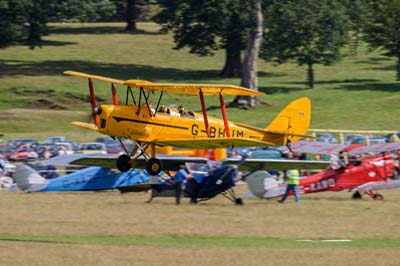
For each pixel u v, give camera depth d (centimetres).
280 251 5984
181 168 9544
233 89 9062
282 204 9094
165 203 9156
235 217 7862
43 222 7338
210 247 6153
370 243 6450
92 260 5600
